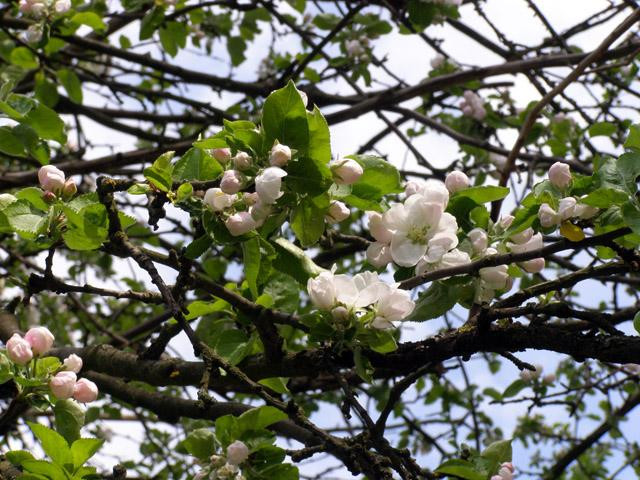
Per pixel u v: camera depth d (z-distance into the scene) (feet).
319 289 7.61
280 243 8.55
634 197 7.58
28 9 14.48
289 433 11.18
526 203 8.30
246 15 21.20
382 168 8.32
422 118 18.52
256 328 9.36
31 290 8.62
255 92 18.61
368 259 8.34
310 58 17.74
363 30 18.76
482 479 7.96
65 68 17.19
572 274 8.40
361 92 19.03
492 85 19.43
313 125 7.84
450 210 8.64
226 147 8.25
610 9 17.92
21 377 7.78
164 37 17.63
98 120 18.94
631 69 19.77
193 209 7.95
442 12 16.31
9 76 17.58
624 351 7.95
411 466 7.82
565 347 8.24
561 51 19.92
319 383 11.54
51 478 7.49
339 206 8.07
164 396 12.42
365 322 7.64
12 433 15.62
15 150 10.80
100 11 17.40
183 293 8.76
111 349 11.54
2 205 8.28
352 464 7.69
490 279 8.33
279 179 7.25
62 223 8.29
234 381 10.12
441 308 8.39
